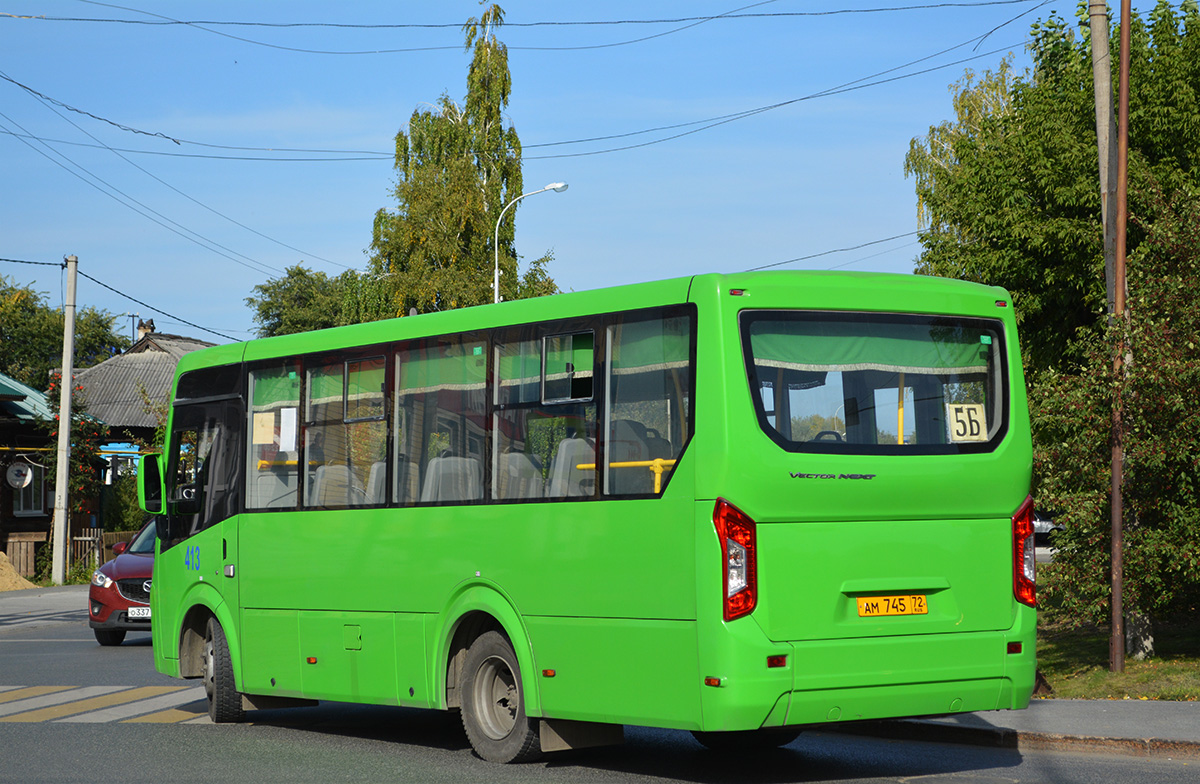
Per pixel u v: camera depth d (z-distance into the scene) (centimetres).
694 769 891
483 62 5141
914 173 3972
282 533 1089
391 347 1009
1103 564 1353
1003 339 862
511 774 872
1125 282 1380
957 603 812
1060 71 2016
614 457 825
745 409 764
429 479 961
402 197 5006
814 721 761
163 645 1234
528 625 871
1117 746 929
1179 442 1277
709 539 755
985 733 979
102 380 6688
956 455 819
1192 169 1842
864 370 809
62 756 980
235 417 1162
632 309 827
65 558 3572
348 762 940
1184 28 1936
